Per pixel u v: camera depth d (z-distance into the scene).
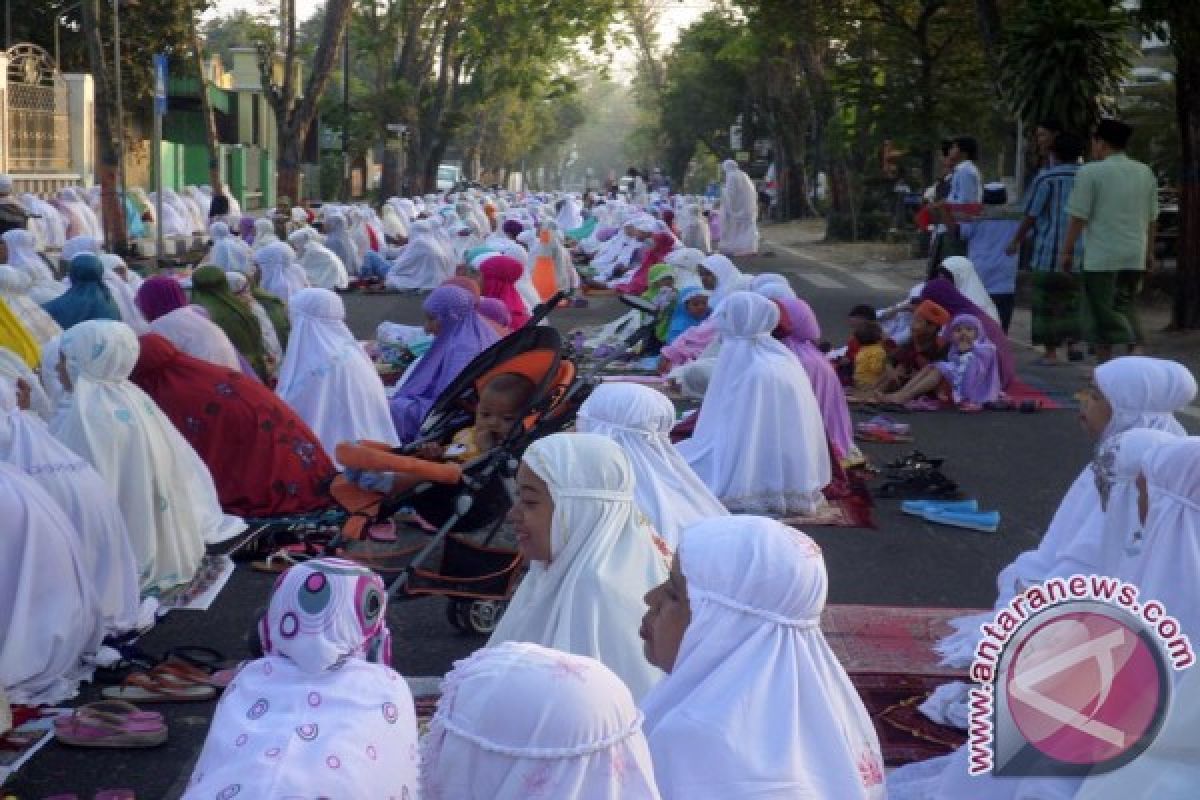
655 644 3.64
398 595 6.75
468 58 54.94
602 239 30.78
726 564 3.44
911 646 6.71
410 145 51.53
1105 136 13.84
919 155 29.94
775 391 9.04
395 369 14.60
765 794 3.26
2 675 5.97
